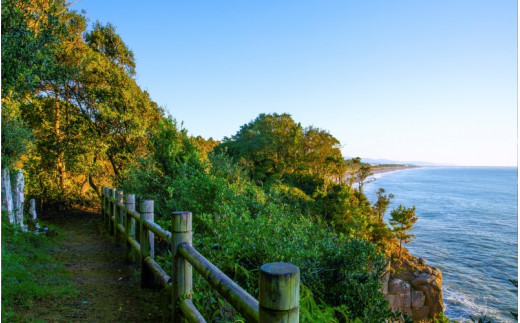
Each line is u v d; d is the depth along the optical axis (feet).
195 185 19.03
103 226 28.94
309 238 17.01
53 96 47.26
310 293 10.17
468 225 164.14
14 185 24.93
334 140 161.27
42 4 27.99
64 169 47.14
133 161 41.27
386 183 456.45
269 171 136.98
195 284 10.08
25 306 11.19
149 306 11.88
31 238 21.01
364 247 15.96
